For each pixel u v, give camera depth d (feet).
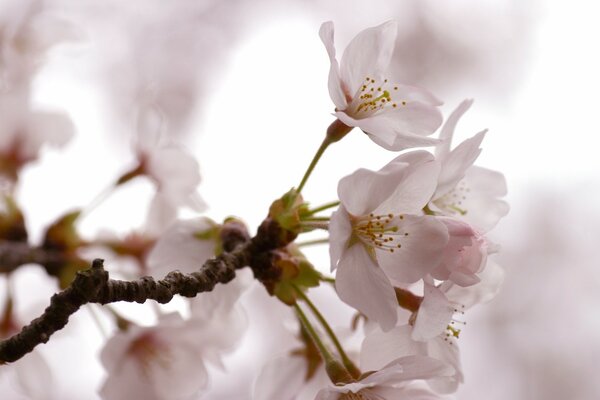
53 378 1.75
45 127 1.83
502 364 2.80
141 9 2.85
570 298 2.87
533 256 2.90
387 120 1.55
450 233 1.49
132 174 1.76
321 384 1.65
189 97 2.83
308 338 1.64
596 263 2.88
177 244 1.64
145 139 1.76
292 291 1.57
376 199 1.49
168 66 2.83
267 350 2.37
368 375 1.51
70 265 1.73
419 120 1.56
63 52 1.93
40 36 1.91
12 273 1.73
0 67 1.88
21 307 1.79
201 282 1.50
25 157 1.82
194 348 1.69
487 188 1.63
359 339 1.65
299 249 1.59
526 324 2.84
